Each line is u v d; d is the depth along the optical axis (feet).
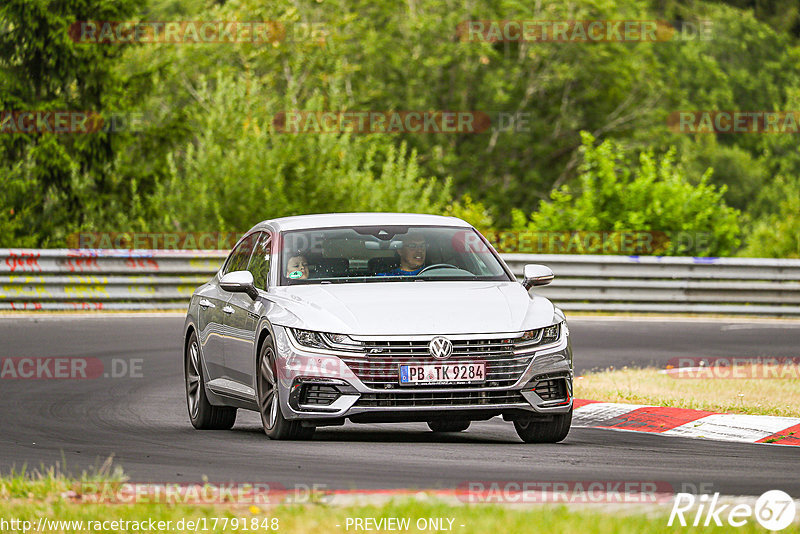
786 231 402.11
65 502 73.00
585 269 275.59
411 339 101.09
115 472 82.58
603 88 629.10
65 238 382.22
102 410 137.69
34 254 253.24
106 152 399.24
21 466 94.73
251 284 112.57
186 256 265.95
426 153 605.31
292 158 355.15
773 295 278.87
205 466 92.58
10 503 73.72
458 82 615.98
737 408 129.18
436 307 104.12
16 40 401.29
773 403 133.69
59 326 225.76
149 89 414.82
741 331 238.48
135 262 261.44
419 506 70.28
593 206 333.01
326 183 353.72
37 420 128.57
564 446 106.52
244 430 123.03
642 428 123.95
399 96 605.73
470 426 128.06
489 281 113.39
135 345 201.46
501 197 607.78
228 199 341.00
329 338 101.91
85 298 257.55
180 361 184.03
